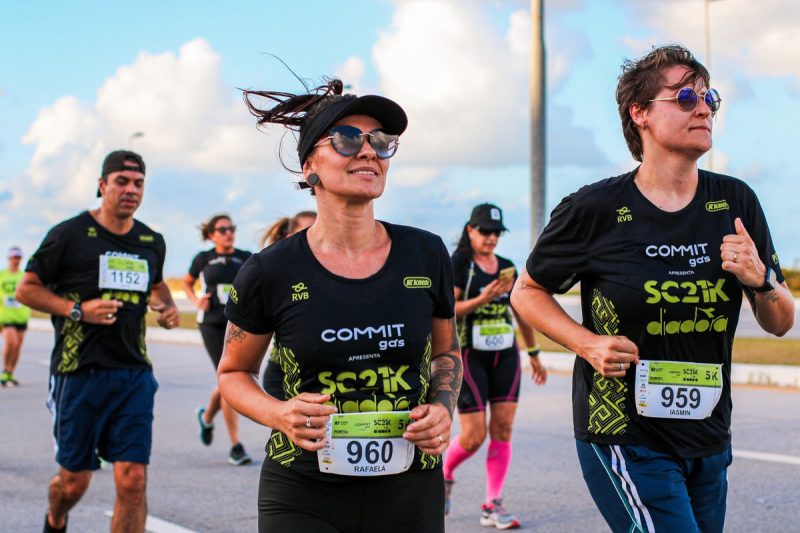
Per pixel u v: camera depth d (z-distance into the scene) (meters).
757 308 3.20
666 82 3.10
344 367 2.82
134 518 4.79
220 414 10.43
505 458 5.89
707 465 3.17
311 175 2.89
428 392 3.00
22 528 5.79
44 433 9.29
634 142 3.29
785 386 11.18
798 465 7.07
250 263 2.91
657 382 3.11
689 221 3.14
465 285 6.19
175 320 5.52
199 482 7.04
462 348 6.04
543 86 15.89
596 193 3.21
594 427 3.21
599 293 3.21
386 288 2.86
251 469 7.52
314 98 3.01
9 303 13.27
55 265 5.04
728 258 3.03
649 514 3.09
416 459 2.88
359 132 2.81
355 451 2.80
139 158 5.21
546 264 3.32
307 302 2.83
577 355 3.34
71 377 4.96
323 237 2.91
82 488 4.98
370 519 2.86
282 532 2.86
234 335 2.98
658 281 3.10
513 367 6.09
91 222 5.15
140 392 5.00
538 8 15.81
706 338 3.14
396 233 2.96
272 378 5.06
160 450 8.33
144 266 5.20
